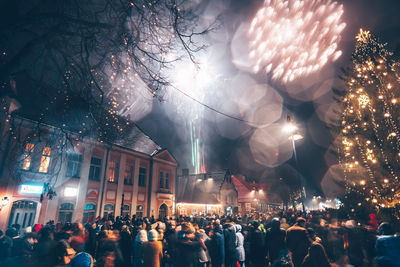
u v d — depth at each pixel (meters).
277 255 6.56
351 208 9.93
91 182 19.67
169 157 31.27
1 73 6.02
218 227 7.73
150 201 26.58
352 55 9.90
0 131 13.13
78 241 6.14
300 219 6.28
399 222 7.91
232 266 7.46
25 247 5.67
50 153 15.73
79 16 6.89
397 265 3.87
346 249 6.76
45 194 15.59
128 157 24.67
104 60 7.43
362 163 9.11
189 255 5.98
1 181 13.30
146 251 5.78
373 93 8.75
